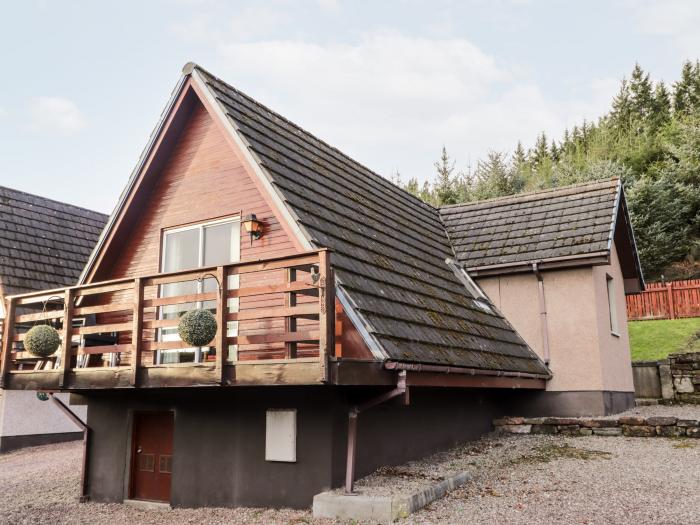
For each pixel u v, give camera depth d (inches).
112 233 430.3
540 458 378.0
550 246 539.2
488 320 493.7
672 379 613.3
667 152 1414.9
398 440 352.5
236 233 396.2
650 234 1123.3
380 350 283.0
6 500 389.7
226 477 328.5
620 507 264.5
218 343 282.5
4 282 670.5
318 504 274.2
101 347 332.5
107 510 359.3
